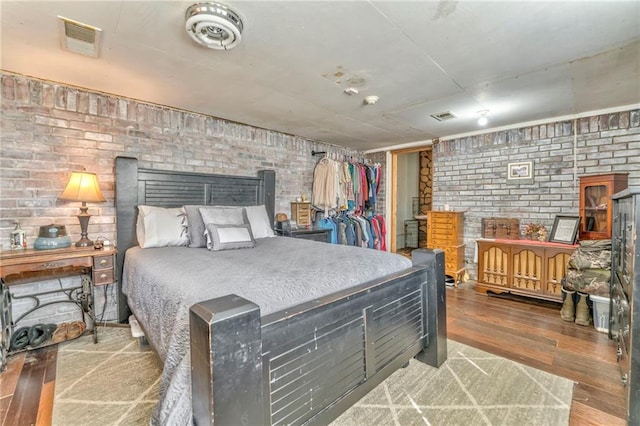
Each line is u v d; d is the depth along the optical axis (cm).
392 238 526
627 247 165
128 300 238
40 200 242
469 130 403
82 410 157
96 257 235
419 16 157
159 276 172
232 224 268
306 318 120
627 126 299
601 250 258
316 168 458
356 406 161
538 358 209
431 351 198
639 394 137
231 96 277
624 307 172
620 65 212
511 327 262
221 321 89
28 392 172
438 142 446
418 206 695
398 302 172
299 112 323
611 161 308
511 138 376
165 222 267
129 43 185
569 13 153
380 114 329
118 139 279
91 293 246
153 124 300
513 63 210
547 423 147
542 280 319
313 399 124
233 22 158
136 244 273
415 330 187
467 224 417
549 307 311
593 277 254
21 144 234
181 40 181
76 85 252
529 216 364
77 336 237
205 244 263
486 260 357
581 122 326
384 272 177
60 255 218
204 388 89
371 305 153
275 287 135
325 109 314
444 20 160
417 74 227
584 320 262
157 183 293
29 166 237
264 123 369
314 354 124
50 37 178
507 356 212
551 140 346
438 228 411
